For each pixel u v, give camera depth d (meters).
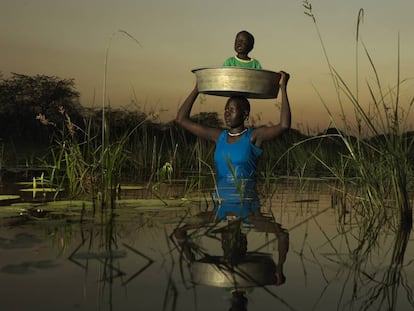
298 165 6.79
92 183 3.33
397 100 2.80
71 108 10.25
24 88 10.34
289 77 4.98
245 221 2.40
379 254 1.74
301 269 1.49
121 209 2.75
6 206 2.83
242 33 5.04
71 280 1.31
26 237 1.89
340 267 1.53
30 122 9.73
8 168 6.24
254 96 4.55
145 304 1.13
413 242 1.99
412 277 1.43
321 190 4.17
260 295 1.22
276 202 3.24
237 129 5.11
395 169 2.70
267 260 1.59
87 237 1.91
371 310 1.14
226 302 1.15
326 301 1.19
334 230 2.22
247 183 4.70
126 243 1.81
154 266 1.48
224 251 1.70
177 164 6.15
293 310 1.12
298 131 7.35
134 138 6.09
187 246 1.77
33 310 1.07
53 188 3.92
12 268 1.42
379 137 2.89
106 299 1.16
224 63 5.05
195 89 5.49
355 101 2.94
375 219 2.59
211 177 5.32
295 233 2.10
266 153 7.43
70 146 3.87
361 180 3.12
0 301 1.13
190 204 3.02
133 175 5.49
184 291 1.23
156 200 3.13
